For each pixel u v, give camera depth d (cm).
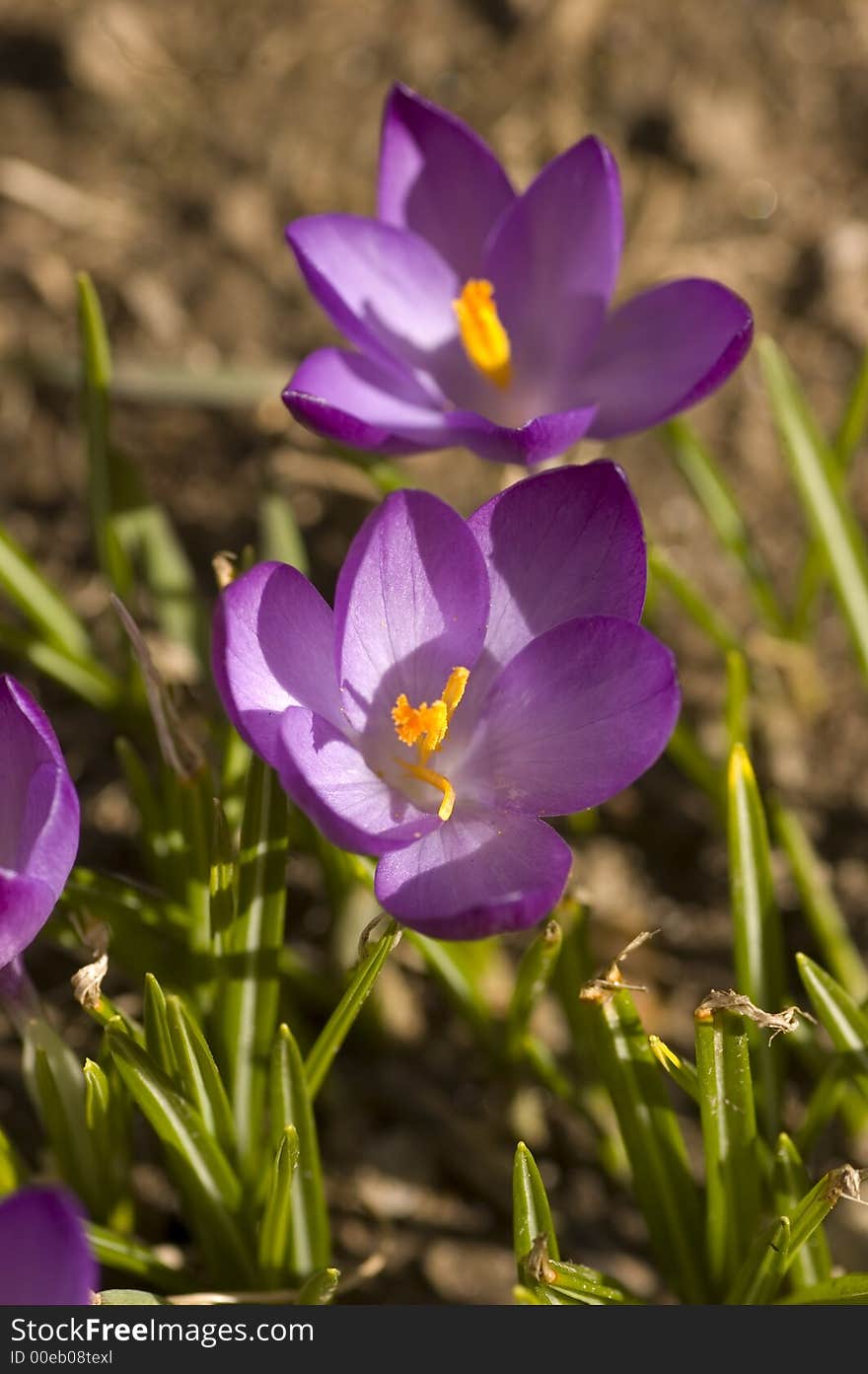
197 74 62
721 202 60
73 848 41
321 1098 50
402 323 49
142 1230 48
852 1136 48
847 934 51
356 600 43
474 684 44
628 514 43
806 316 58
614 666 43
